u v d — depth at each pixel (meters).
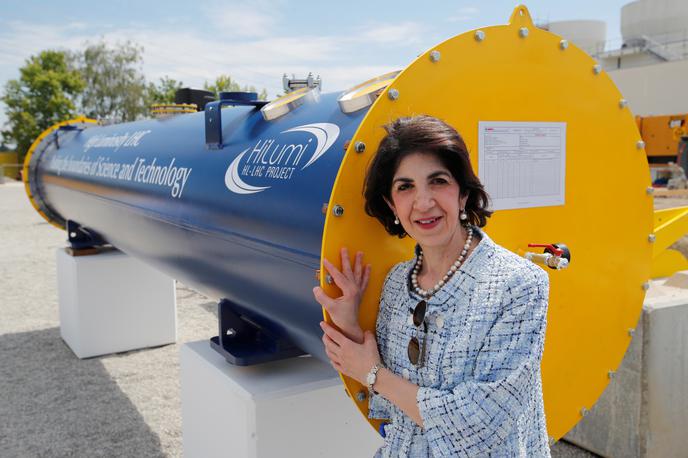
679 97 28.11
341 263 1.71
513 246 2.19
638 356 3.21
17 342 5.86
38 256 10.45
